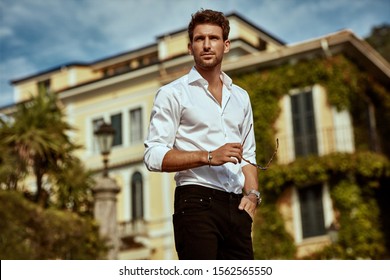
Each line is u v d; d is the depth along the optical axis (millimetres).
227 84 3908
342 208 25000
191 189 3643
